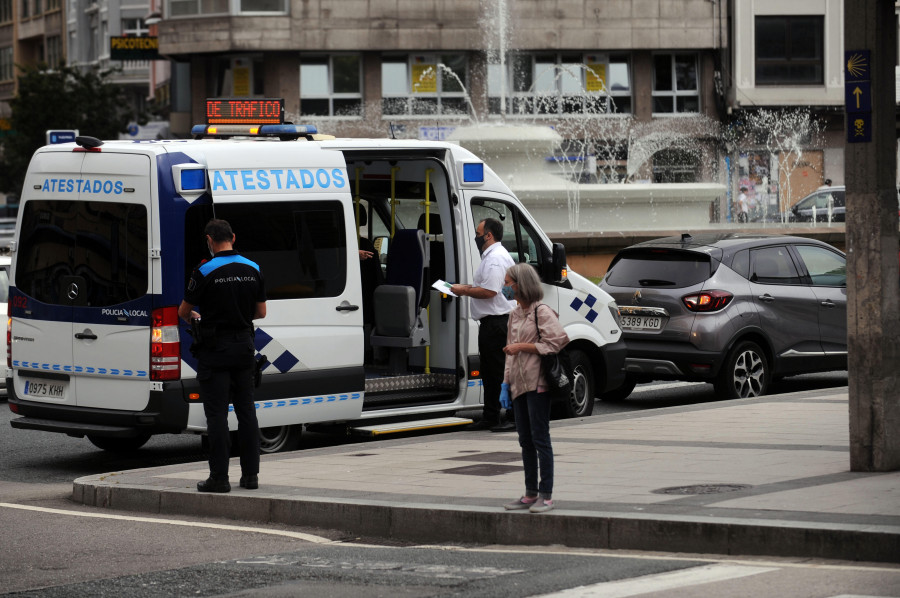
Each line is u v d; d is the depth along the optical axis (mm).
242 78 78188
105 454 20391
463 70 78562
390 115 78000
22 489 17422
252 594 10727
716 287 23500
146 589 11102
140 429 17594
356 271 19047
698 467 15242
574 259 39031
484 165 21000
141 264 17594
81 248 18250
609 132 79250
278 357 18234
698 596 9992
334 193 18891
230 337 15117
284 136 19406
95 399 18078
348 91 77875
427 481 15195
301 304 18469
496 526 13008
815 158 80562
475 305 19906
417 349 21078
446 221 20688
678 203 45500
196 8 77250
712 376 23406
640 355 23812
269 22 76125
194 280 15195
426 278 20828
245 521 14688
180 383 17469
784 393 25000
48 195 18703
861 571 10820
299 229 18500
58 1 124938
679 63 80188
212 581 11328
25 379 18984
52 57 127625
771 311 24047
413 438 19219
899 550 11102
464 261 20594
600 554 12086
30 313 18797
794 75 80375
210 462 15172
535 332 12969
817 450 16328
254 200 18078
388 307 20562
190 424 17547
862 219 14547
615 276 24531
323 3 76312
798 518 11914
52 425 18375
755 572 10875
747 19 79562
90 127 91812
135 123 99312
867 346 14547
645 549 12195
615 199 44531
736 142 80312
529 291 13039
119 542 13406
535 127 44219
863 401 14594
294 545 13156
